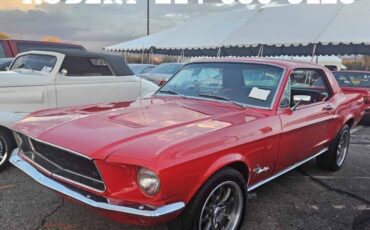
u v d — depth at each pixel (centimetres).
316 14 1872
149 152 254
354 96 573
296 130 391
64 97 579
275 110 374
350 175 528
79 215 359
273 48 2600
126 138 274
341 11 1830
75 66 598
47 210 368
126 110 356
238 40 1853
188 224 280
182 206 265
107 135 281
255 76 412
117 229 335
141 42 2436
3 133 469
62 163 290
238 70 425
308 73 470
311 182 489
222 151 292
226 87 417
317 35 1656
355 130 927
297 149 409
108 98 636
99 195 265
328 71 529
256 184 362
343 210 402
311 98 465
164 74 1352
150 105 382
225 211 317
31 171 312
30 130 319
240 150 313
